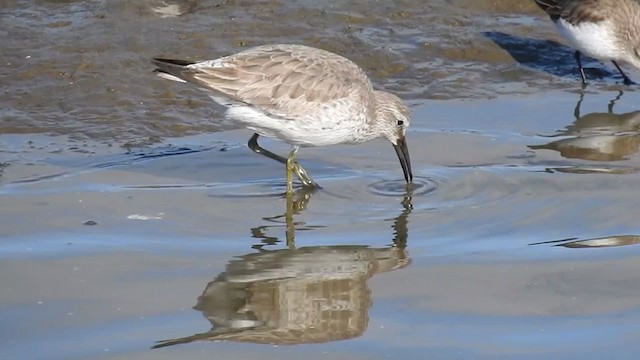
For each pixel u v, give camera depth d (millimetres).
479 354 10180
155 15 19016
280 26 18906
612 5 18422
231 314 10914
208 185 14461
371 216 13555
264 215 13570
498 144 15945
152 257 12219
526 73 18719
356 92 14094
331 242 12766
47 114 16266
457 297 11375
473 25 19750
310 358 10109
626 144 15992
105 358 10008
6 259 12000
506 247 12602
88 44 17859
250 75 13703
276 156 15055
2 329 10500
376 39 18922
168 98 16828
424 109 17219
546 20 20297
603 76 18969
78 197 13812
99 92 16766
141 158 15203
